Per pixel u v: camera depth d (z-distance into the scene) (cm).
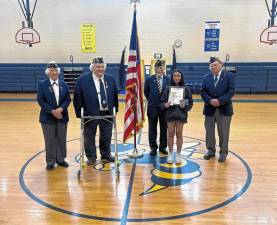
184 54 1102
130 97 488
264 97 1023
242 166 452
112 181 404
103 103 445
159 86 481
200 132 630
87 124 450
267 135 607
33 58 1139
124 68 1105
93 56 1131
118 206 339
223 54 1088
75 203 347
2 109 874
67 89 445
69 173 432
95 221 309
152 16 1089
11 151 527
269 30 1051
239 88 1088
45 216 320
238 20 1062
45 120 432
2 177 421
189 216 317
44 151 527
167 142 505
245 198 356
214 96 461
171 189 380
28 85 1145
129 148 538
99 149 508
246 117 755
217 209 331
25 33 1124
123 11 1098
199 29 1082
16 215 322
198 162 469
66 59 1138
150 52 1112
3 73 1141
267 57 1072
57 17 1114
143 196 362
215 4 1063
